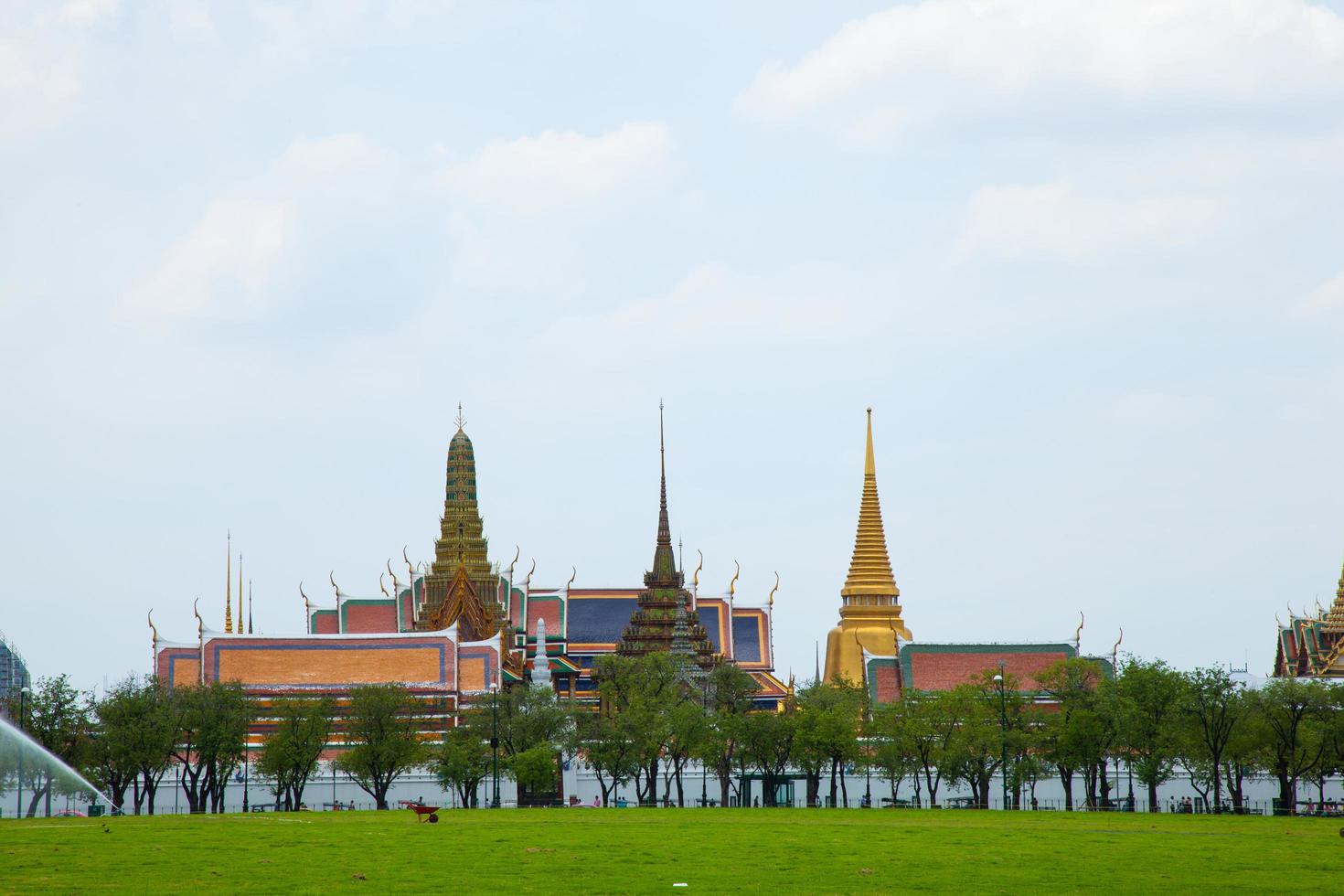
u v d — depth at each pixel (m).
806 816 161.50
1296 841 126.94
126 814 190.88
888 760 196.62
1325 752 188.38
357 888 94.50
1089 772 192.12
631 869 104.75
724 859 111.06
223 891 92.50
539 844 120.38
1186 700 183.12
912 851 117.50
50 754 173.38
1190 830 140.25
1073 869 107.19
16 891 92.56
